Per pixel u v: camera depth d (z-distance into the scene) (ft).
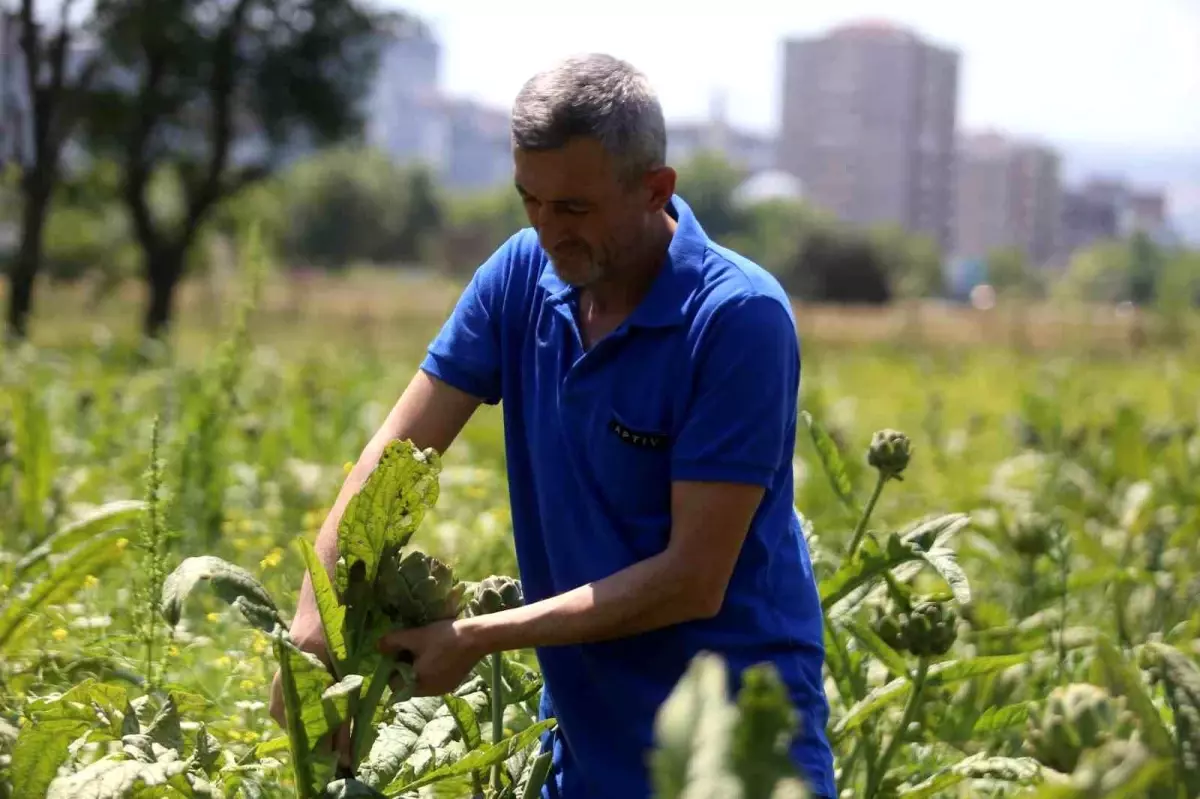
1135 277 408.87
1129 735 8.62
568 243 9.10
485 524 20.47
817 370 68.33
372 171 370.94
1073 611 19.15
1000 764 10.19
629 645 9.54
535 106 8.88
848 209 565.12
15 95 82.89
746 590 9.43
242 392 34.58
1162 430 29.94
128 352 46.37
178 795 9.27
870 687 13.14
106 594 15.89
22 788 9.68
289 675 8.72
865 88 561.84
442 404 10.18
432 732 10.40
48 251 149.59
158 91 97.30
